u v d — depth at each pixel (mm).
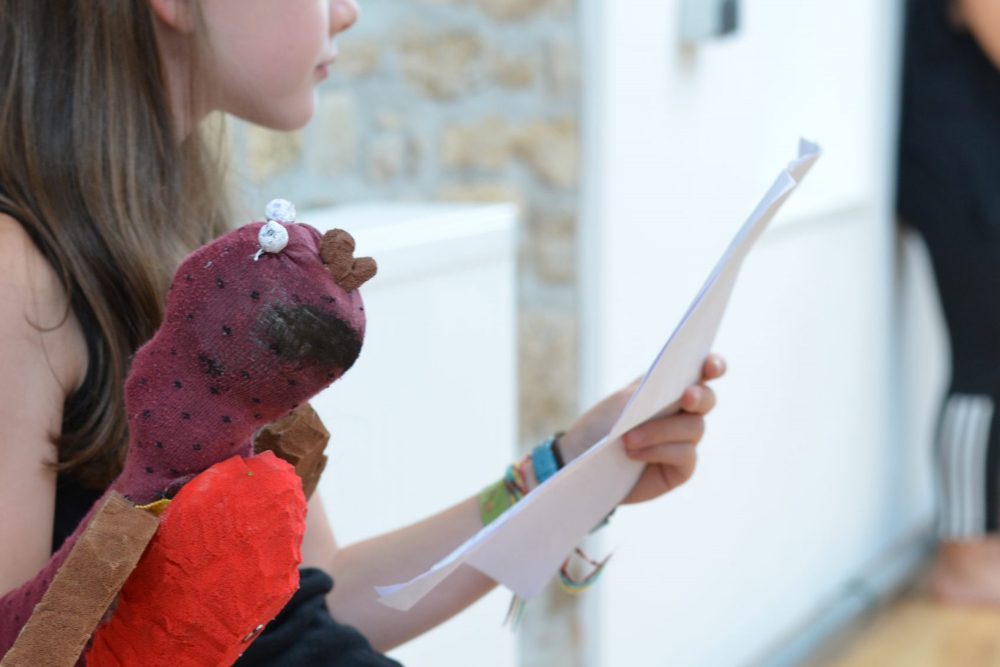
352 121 1989
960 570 2928
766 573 2578
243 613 579
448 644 1380
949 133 2725
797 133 2842
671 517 2223
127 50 757
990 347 2734
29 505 672
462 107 2107
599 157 2020
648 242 2146
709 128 2281
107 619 592
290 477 596
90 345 710
